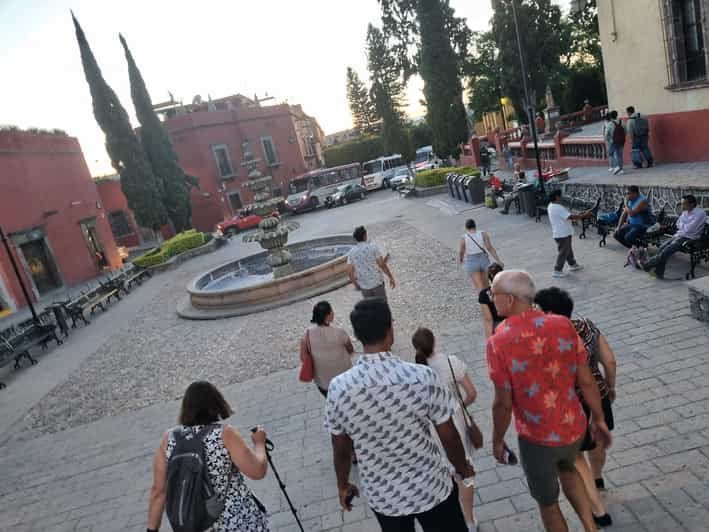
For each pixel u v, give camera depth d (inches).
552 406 110.6
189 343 444.1
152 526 111.0
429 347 149.8
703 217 295.4
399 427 94.9
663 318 261.3
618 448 172.4
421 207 939.3
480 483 174.7
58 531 210.1
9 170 909.8
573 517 147.6
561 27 1251.2
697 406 183.9
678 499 144.1
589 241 434.9
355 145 2231.8
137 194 1330.0
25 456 294.0
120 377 400.2
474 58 1594.5
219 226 1369.3
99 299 704.4
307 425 249.6
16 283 864.3
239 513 111.0
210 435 109.8
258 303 507.8
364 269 313.9
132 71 1393.9
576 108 1402.6
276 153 1846.7
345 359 194.5
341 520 174.7
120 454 268.4
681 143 543.8
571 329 110.7
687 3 520.7
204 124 1683.1
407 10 1315.2
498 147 1132.5
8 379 474.9
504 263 433.4
